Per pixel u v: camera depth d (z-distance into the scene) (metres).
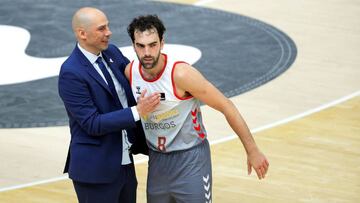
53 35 23.62
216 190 13.85
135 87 10.25
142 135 10.76
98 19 10.01
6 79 20.11
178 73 9.82
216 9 26.30
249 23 24.67
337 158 15.14
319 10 25.98
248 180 14.24
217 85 19.42
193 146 10.31
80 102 10.07
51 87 19.50
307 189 13.84
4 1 27.48
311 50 22.03
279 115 17.52
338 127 16.72
